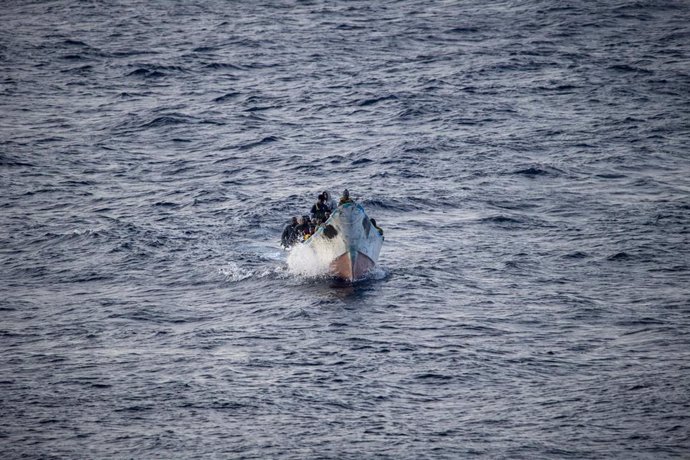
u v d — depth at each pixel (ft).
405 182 571.28
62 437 292.61
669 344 353.31
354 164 611.06
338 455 282.36
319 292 412.16
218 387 323.98
